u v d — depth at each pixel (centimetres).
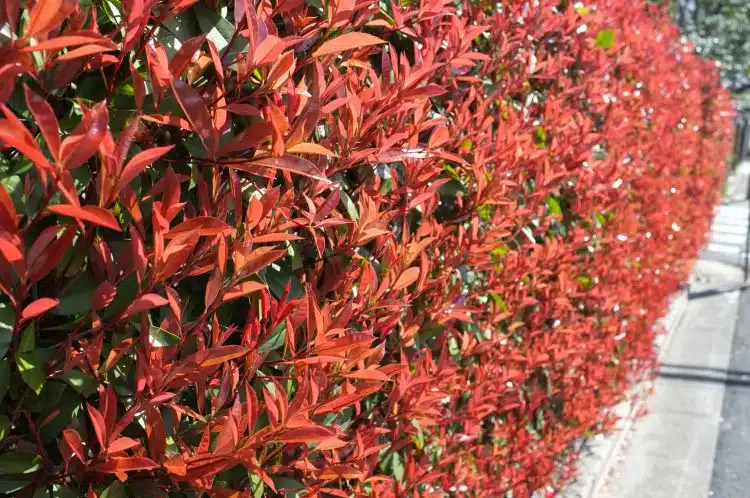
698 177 878
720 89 1145
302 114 125
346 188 174
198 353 121
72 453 114
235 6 123
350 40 139
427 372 190
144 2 111
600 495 438
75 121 115
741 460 490
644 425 537
